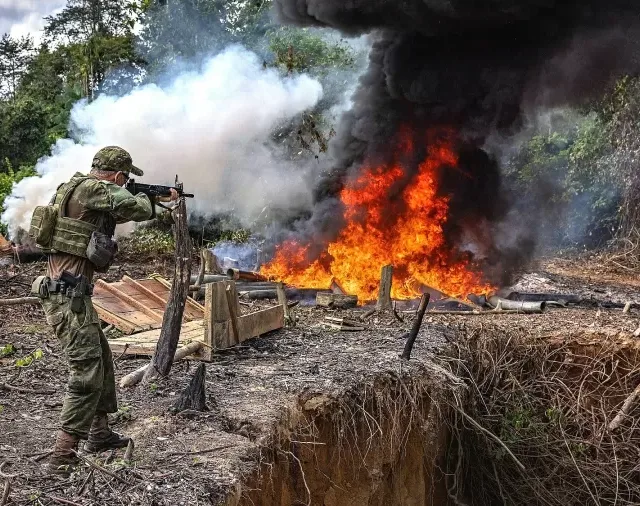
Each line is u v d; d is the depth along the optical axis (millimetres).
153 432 5082
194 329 8016
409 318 9727
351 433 6285
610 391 8969
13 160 22328
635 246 17094
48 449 4672
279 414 5566
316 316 9805
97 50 22484
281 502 5199
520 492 8562
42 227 4309
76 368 4316
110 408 4660
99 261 4328
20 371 6500
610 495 8734
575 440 8633
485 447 8453
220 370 6766
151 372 6348
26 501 3826
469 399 8148
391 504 6828
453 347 8453
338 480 6141
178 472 4383
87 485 4074
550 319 9945
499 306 10609
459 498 8227
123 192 4398
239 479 4414
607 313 10562
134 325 7867
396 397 6809
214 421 5363
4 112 22484
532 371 8938
